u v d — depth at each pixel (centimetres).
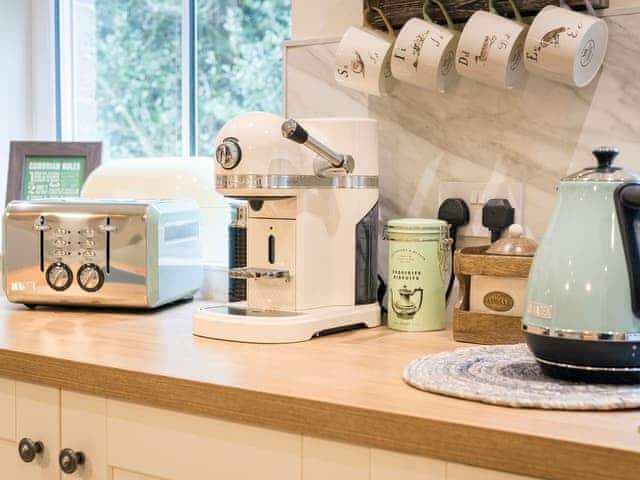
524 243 141
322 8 178
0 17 239
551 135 151
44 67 246
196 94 230
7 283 173
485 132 157
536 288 112
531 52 140
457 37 154
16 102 245
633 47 142
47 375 129
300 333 141
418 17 159
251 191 141
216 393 111
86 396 126
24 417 134
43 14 246
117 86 243
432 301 153
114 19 243
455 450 93
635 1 143
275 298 150
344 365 123
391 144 168
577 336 107
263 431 109
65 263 169
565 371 109
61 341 140
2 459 138
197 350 133
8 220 172
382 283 169
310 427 103
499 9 151
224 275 194
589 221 108
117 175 204
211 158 209
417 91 164
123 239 167
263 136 141
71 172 221
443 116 162
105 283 168
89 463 126
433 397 104
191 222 184
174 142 234
